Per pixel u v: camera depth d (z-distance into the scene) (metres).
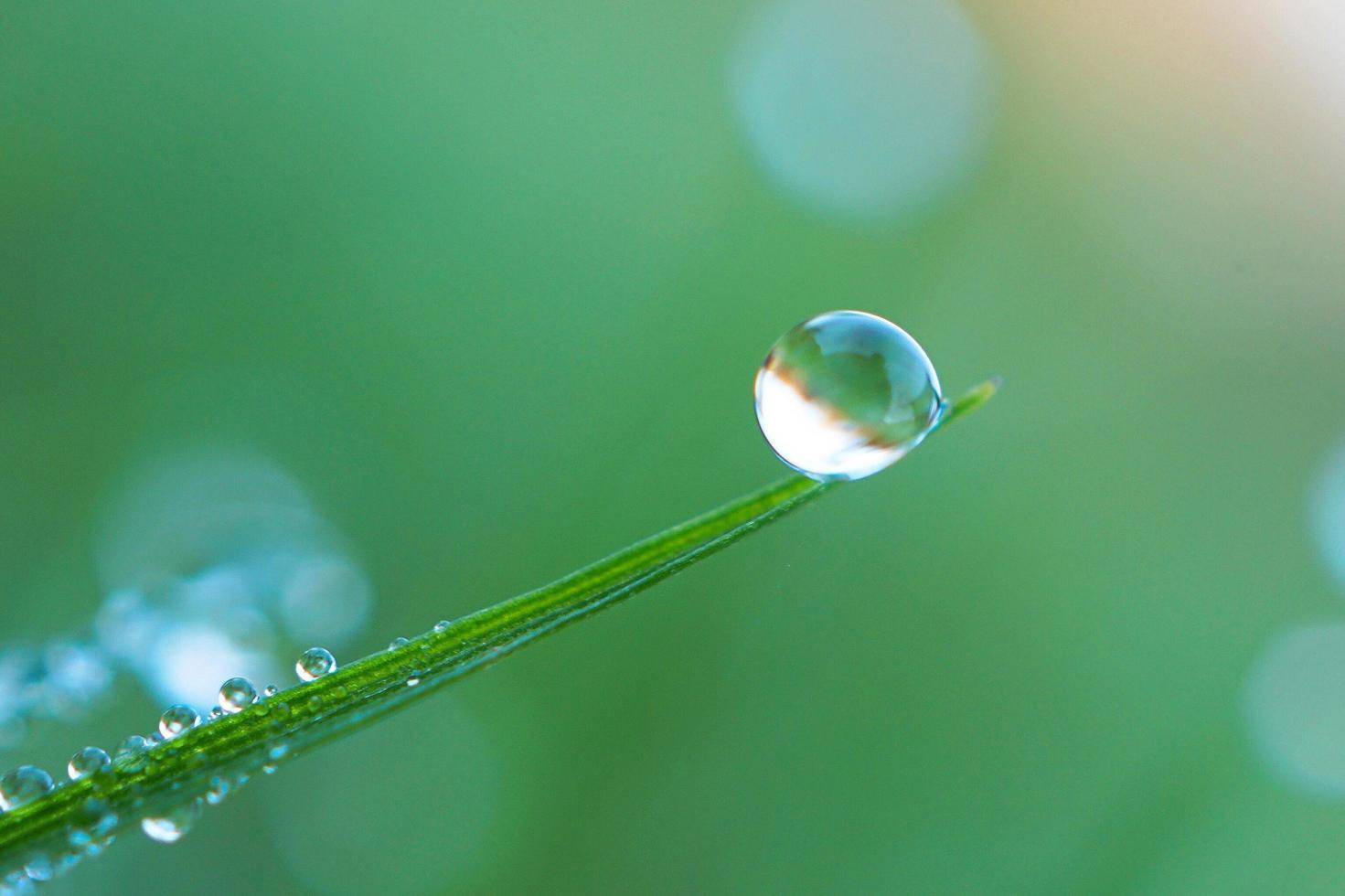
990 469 0.13
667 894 0.10
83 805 0.07
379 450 0.12
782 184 0.14
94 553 0.11
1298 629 0.12
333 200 0.13
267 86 0.13
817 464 0.08
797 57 0.15
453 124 0.14
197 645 0.10
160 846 0.09
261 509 0.12
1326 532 0.12
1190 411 0.13
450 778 0.10
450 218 0.14
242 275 0.13
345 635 0.11
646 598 0.11
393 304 0.13
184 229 0.12
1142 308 0.14
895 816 0.10
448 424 0.12
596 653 0.11
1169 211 0.14
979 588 0.12
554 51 0.15
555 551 0.12
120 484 0.11
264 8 0.13
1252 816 0.10
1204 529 0.13
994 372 0.13
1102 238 0.14
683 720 0.11
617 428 0.13
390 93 0.14
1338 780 0.10
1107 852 0.10
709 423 0.13
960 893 0.10
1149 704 0.11
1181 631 0.12
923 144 0.14
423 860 0.10
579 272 0.14
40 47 0.12
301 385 0.12
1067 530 0.12
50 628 0.10
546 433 0.12
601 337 0.13
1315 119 0.14
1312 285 0.14
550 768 0.10
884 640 0.11
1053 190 0.14
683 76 0.15
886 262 0.14
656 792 0.10
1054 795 0.11
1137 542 0.12
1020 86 0.15
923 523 0.12
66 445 0.11
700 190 0.14
